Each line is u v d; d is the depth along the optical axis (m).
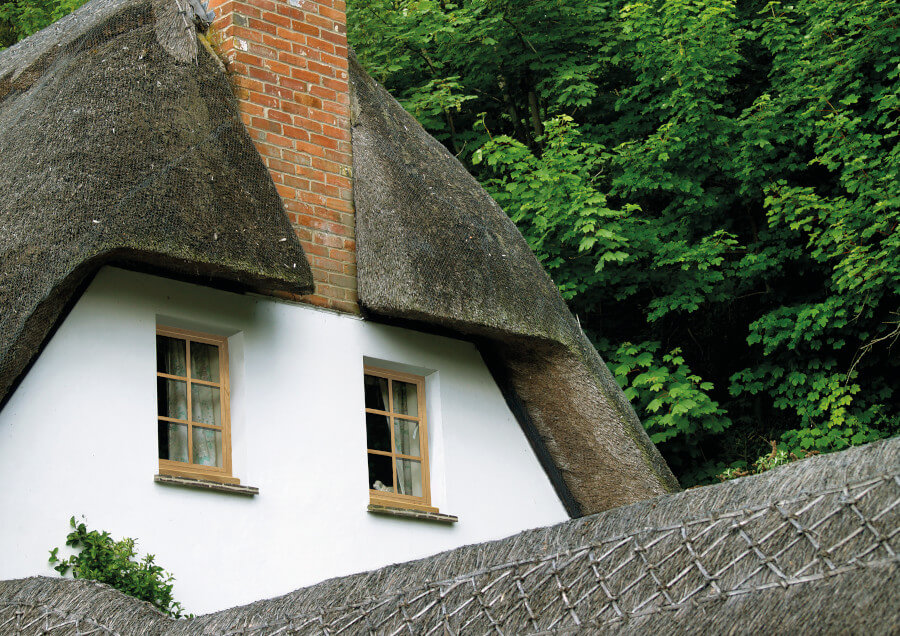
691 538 4.49
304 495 8.70
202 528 8.12
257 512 8.41
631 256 14.94
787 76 15.44
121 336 8.14
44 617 5.91
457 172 10.64
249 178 8.68
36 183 8.02
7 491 7.37
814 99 15.07
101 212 7.76
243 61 9.55
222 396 8.68
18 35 17.30
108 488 7.78
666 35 15.34
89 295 8.05
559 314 9.85
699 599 4.27
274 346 8.90
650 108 15.72
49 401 7.70
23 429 7.54
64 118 8.38
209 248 8.07
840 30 15.48
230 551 8.19
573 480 10.25
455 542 9.38
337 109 10.00
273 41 9.79
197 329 8.67
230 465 8.54
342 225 9.65
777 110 14.95
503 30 16.58
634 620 4.36
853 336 15.07
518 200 15.06
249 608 5.77
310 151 9.70
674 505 4.84
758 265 15.06
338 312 9.34
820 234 14.85
